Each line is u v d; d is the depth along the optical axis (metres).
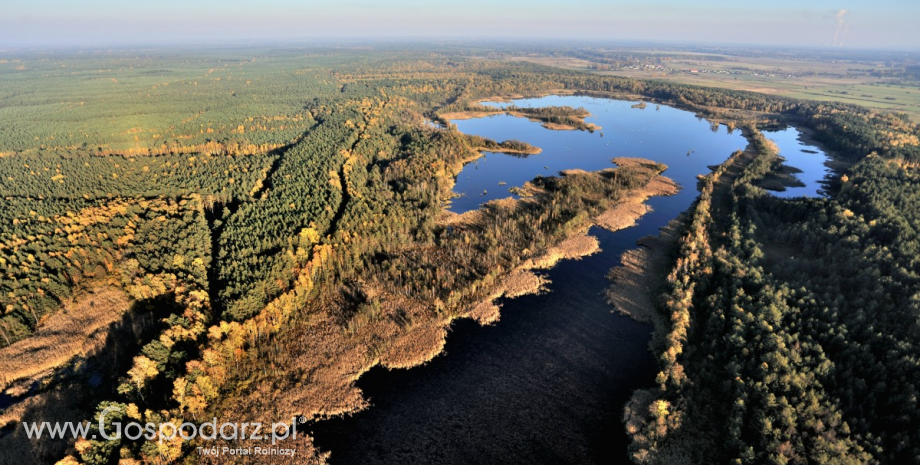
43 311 104.94
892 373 82.19
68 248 123.50
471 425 84.94
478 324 111.94
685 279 119.38
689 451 77.19
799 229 143.12
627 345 105.31
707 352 97.00
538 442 81.88
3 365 92.44
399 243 142.50
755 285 112.75
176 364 86.56
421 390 92.38
